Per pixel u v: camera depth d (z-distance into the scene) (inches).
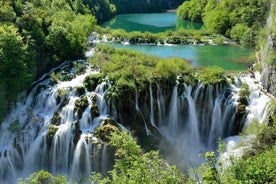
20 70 1827.0
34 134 1813.5
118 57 2217.0
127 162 1071.0
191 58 2719.0
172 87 1967.3
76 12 3971.5
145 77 1942.7
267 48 2143.2
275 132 1589.6
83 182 1642.5
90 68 2159.2
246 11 3457.2
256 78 2139.5
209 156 1003.9
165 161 1723.7
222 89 1996.8
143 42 3302.2
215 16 3799.2
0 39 1795.0
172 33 3528.5
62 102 1866.4
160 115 1979.6
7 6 2112.5
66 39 2236.7
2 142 1765.5
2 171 1722.4
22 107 1900.8
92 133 1745.8
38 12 2294.5
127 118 1877.5
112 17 6446.9
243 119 1903.3
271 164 943.0
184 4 5743.1
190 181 1015.0
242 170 936.9
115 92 1852.9
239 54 2871.6
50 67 2176.4
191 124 2005.4
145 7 7662.4
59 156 1777.8
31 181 1262.3
